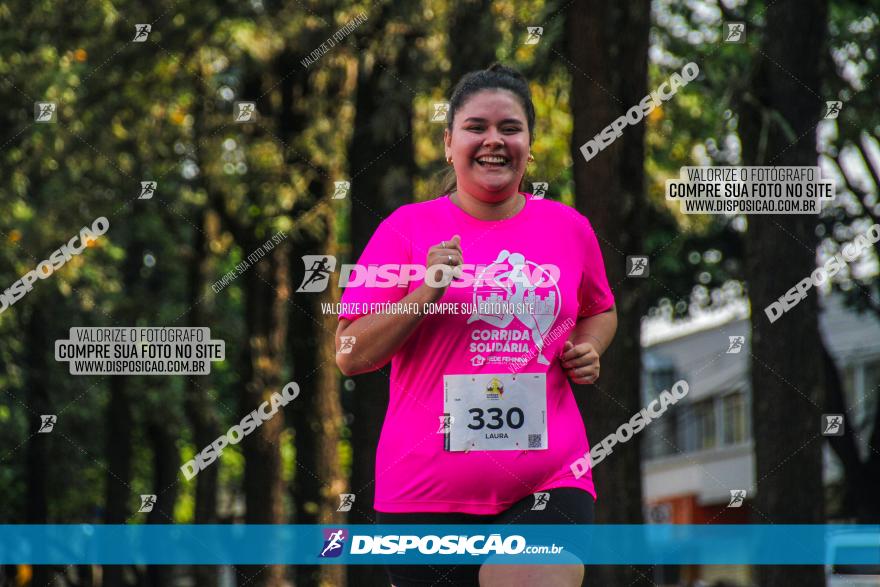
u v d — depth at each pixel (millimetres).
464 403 4887
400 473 4953
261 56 15922
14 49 16422
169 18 16141
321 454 18984
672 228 23469
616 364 11617
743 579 32812
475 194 4996
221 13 15820
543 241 5023
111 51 16391
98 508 30000
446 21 14273
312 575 17875
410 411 4953
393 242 5059
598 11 11836
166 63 16281
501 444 4883
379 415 16031
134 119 16844
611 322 5340
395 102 14953
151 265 24578
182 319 22500
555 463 4918
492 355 4902
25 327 22906
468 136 4965
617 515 11609
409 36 15094
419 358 4934
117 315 22266
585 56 11875
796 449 12031
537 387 4918
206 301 21484
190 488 29203
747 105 12438
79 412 24875
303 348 18938
